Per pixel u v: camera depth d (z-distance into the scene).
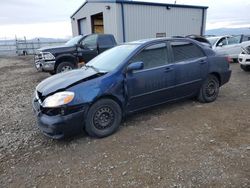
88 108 3.73
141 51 4.37
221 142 3.58
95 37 10.23
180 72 4.80
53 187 2.76
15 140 4.04
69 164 3.21
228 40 12.73
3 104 6.41
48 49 9.38
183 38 5.06
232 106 5.25
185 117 4.67
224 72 5.62
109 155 3.37
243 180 2.67
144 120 4.59
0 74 12.65
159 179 2.77
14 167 3.22
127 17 15.64
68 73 4.43
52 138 3.92
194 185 2.63
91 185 2.74
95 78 3.89
